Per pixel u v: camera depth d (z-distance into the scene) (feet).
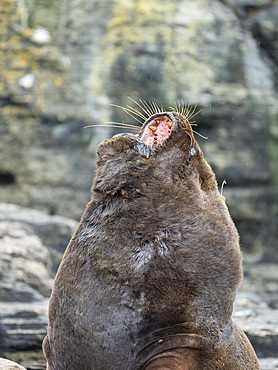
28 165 182.91
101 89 190.39
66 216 184.24
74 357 37.47
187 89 195.11
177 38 198.29
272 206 200.23
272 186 199.82
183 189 38.40
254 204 198.49
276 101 201.87
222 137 197.16
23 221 127.44
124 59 192.95
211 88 197.16
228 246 38.42
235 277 38.70
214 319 37.55
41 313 81.20
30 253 108.78
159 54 195.31
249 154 197.77
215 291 37.63
